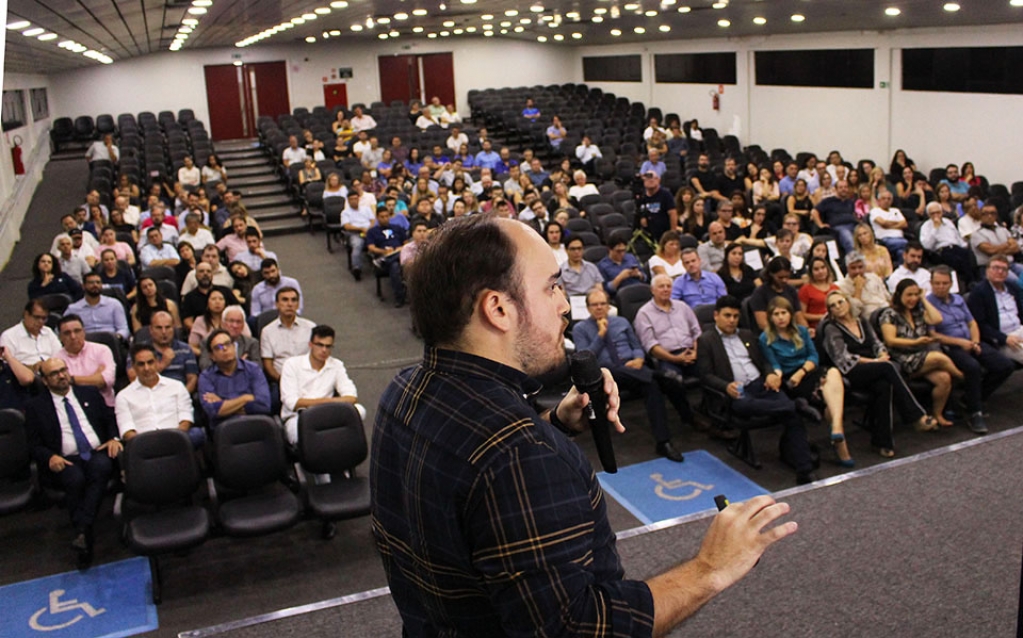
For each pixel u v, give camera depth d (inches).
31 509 222.4
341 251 516.1
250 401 225.5
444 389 45.4
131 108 861.2
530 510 41.3
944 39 534.9
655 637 43.7
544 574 40.9
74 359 241.9
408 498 45.3
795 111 673.0
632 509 213.8
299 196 596.7
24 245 542.3
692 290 297.1
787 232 337.7
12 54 467.2
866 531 154.1
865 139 609.9
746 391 237.6
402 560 49.1
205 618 174.6
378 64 918.4
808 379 236.8
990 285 267.3
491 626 45.0
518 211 464.8
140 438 192.1
